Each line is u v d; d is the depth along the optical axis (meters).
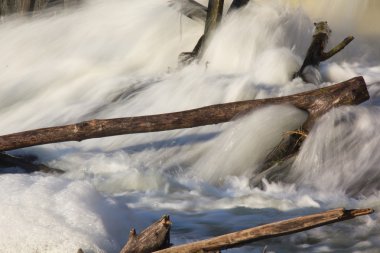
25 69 22.28
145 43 23.17
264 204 12.94
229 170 15.01
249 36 21.03
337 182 14.17
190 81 18.95
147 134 16.70
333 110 14.91
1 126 19.25
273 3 22.89
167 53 22.86
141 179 14.23
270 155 14.95
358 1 29.02
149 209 12.66
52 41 23.84
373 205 12.80
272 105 15.19
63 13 25.28
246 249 10.44
